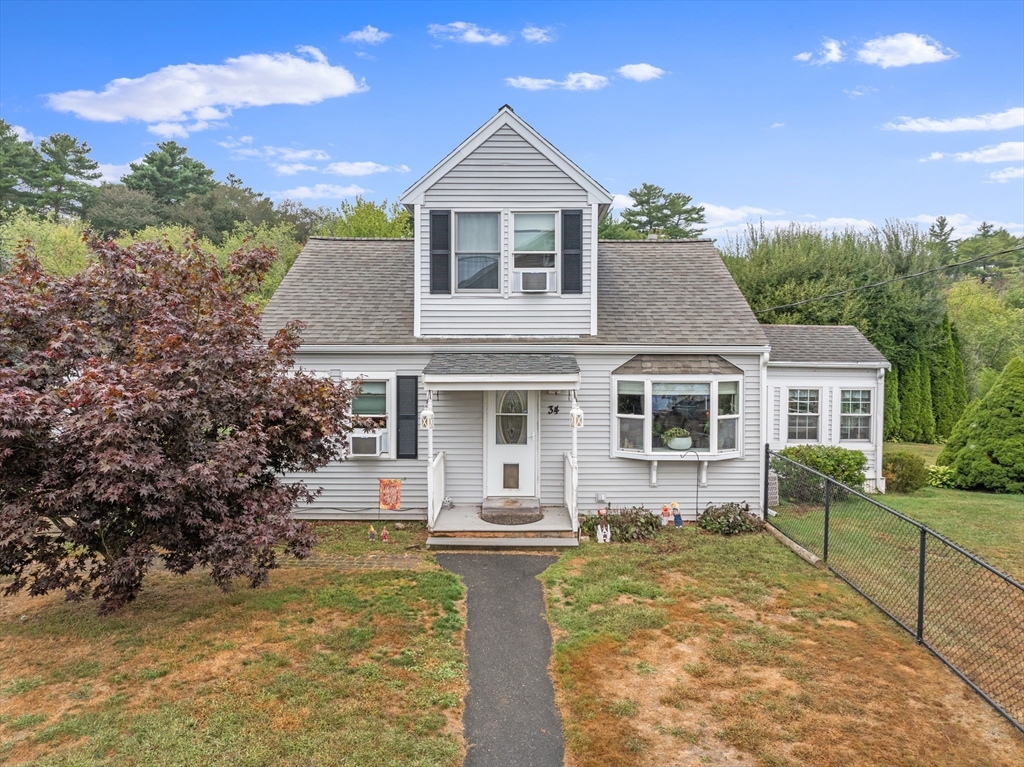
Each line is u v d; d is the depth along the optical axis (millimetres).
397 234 36406
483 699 5793
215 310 7848
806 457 14000
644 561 9500
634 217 54344
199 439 6977
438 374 10617
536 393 11805
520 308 11852
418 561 9555
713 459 11562
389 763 4754
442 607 7785
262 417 7160
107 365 6355
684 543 10406
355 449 11586
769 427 16391
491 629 7270
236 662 6301
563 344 11633
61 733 5059
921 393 25266
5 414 5613
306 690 5773
